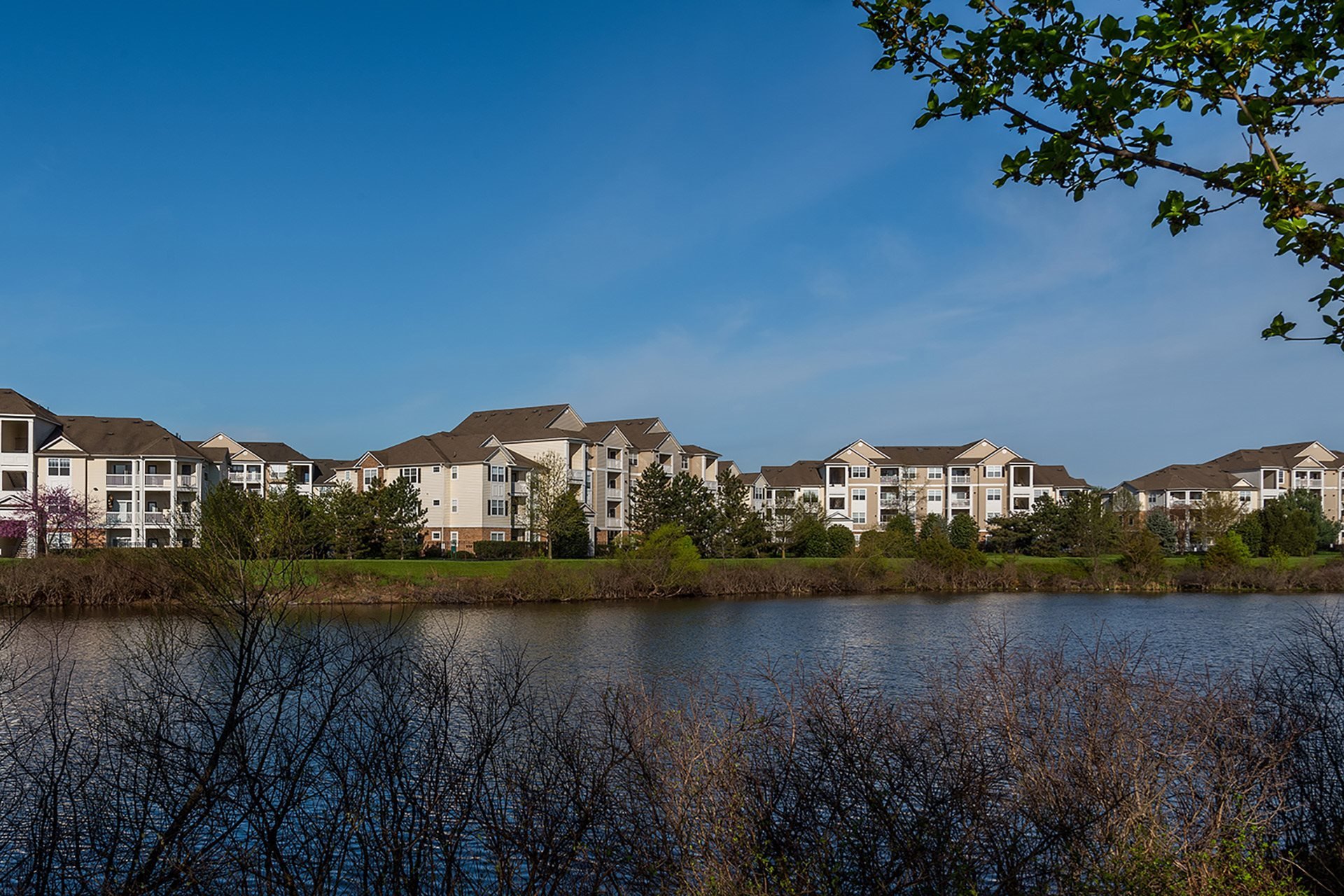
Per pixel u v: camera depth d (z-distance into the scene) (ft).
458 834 23.07
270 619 24.18
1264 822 23.02
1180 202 15.46
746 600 165.58
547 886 23.53
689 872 22.35
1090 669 33.35
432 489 225.15
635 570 167.22
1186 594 181.47
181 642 30.14
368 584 145.69
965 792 22.52
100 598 97.81
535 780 25.00
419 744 26.04
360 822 22.95
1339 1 13.66
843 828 22.53
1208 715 25.82
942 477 302.45
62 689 43.01
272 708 26.25
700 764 24.50
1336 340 15.12
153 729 24.34
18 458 199.93
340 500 187.52
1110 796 22.82
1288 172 14.05
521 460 231.30
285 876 21.59
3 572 100.73
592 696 48.14
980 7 16.03
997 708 28.22
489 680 34.47
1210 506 259.80
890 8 16.28
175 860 21.35
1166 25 14.57
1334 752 25.58
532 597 153.99
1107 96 14.75
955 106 16.24
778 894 21.45
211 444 270.26
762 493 311.88
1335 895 21.58
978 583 191.72
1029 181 16.35
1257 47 14.21
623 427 276.82
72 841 22.77
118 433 217.97
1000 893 22.09
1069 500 246.47
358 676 28.35
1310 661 31.68
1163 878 21.09
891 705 32.65
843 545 240.94
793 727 25.99
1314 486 320.29
